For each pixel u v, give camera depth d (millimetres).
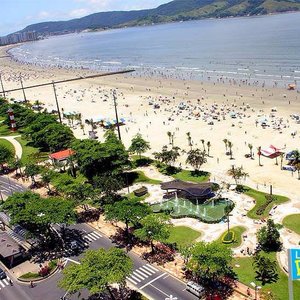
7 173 152875
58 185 121375
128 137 189250
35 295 80000
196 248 79062
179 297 75188
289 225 98625
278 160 146250
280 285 76438
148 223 88688
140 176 138625
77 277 71125
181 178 135500
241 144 164750
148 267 85688
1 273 87188
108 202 113500
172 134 185250
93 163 130750
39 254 95062
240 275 80812
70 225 107375
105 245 96125
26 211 96250
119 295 76938
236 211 108562
